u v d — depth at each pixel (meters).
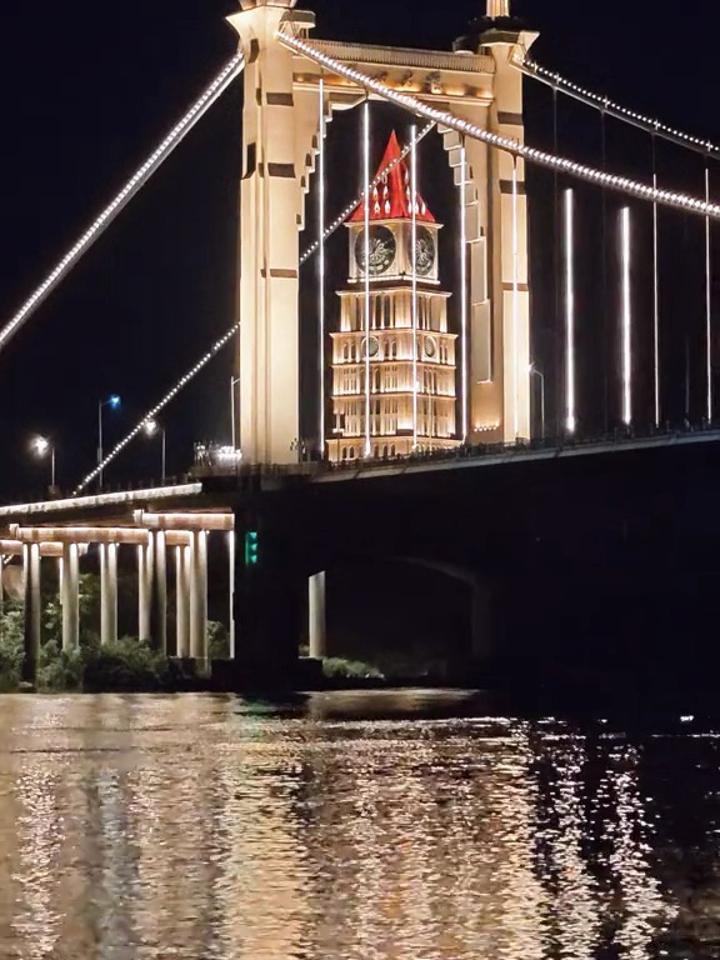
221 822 66.69
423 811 69.06
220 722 110.75
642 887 54.75
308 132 152.12
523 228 159.00
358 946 48.56
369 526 146.38
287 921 50.94
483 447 137.00
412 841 62.31
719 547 151.50
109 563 183.25
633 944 48.62
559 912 51.78
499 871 57.09
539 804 70.75
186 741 97.06
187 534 182.88
